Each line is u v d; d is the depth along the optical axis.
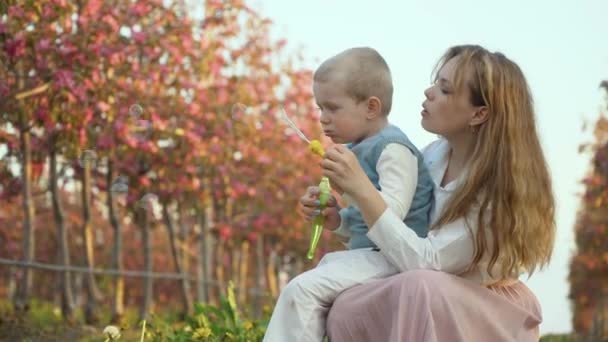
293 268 25.55
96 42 11.21
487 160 4.28
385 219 4.13
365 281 4.24
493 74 4.31
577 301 27.64
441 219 4.25
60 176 13.77
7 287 24.25
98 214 24.89
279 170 17.67
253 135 16.14
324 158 4.18
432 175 4.56
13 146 12.35
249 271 26.41
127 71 12.16
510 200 4.24
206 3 14.14
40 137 12.64
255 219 18.17
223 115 14.79
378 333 4.10
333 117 4.51
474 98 4.34
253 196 16.41
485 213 4.21
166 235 26.89
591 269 23.86
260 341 6.52
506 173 4.25
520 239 4.24
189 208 15.63
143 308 14.62
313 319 4.19
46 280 23.75
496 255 4.22
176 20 13.17
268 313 9.21
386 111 4.56
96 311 13.71
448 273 4.21
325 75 4.50
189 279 13.76
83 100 10.85
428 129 4.46
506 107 4.32
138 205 14.45
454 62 4.39
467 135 4.44
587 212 20.92
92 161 13.80
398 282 4.07
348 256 4.34
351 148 4.52
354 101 4.47
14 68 10.76
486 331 4.16
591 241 21.33
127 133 12.08
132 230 26.45
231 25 14.79
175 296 26.28
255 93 16.56
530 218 4.28
